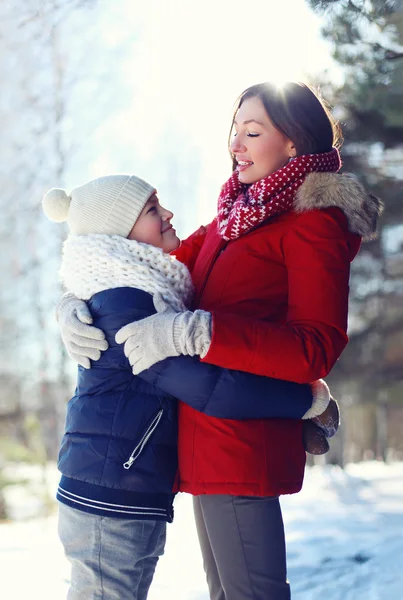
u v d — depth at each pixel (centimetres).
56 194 226
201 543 231
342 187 210
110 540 203
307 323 202
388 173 793
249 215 214
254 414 205
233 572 210
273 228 215
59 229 1301
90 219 221
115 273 213
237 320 198
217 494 210
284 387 206
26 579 391
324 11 541
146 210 224
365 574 345
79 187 229
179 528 530
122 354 208
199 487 207
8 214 1286
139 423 206
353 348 1048
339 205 209
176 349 197
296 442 216
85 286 218
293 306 206
